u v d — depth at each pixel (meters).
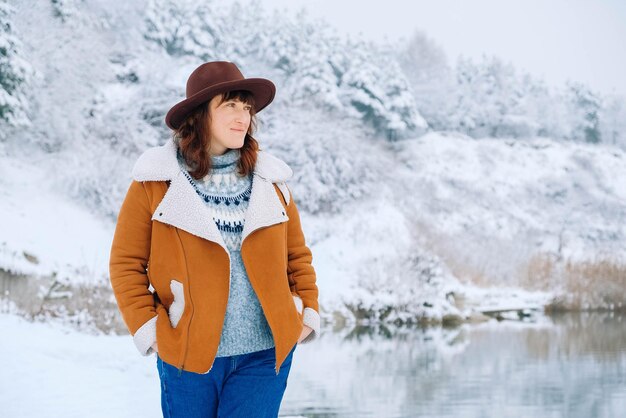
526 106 32.56
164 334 2.05
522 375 10.27
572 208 28.67
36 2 22.95
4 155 20.53
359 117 29.02
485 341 14.17
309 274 2.31
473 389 9.18
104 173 20.72
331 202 24.19
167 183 2.11
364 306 17.84
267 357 2.13
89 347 7.93
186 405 2.10
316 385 9.09
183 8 28.20
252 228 2.09
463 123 31.59
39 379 5.93
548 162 30.64
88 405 5.14
